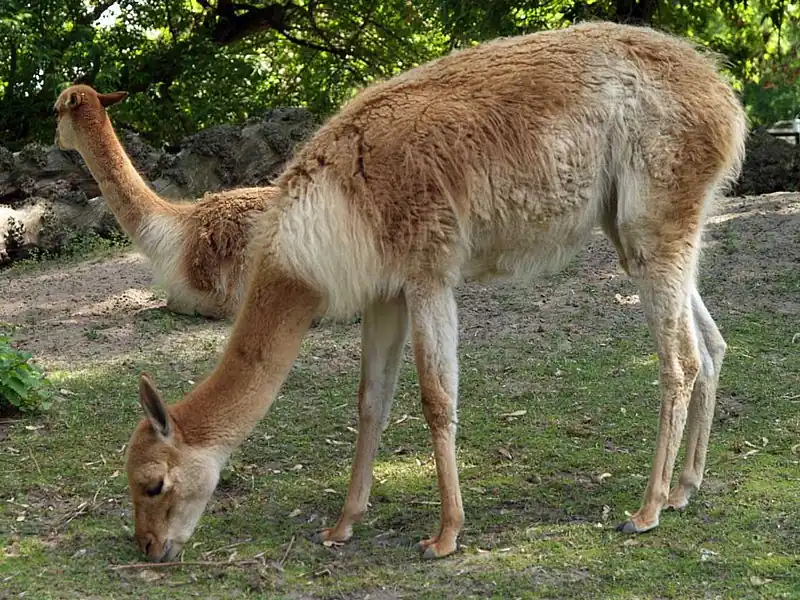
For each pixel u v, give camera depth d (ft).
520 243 14.43
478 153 13.75
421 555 14.01
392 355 14.93
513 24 44.45
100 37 53.21
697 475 15.31
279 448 18.62
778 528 14.15
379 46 58.95
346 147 13.80
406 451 18.30
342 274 13.62
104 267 32.78
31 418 20.03
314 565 13.93
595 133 14.15
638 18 45.09
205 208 22.98
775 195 35.01
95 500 16.37
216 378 14.12
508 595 12.70
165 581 13.47
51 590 13.16
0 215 34.01
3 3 45.32
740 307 24.81
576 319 25.12
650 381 20.77
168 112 54.13
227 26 56.95
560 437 18.39
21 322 27.37
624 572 13.08
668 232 14.26
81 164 36.27
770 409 18.85
